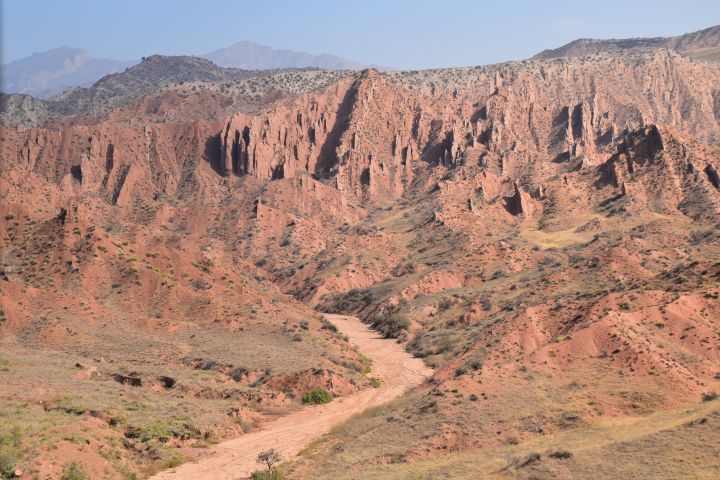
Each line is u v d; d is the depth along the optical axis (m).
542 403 68.19
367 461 62.28
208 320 116.38
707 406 62.06
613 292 99.69
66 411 69.94
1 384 77.12
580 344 76.81
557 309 96.94
